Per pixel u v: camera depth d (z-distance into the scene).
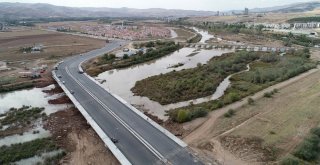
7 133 59.25
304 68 96.31
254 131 52.75
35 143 53.84
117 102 70.38
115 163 46.44
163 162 43.28
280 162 42.41
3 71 109.75
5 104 76.75
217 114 62.00
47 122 64.06
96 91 80.12
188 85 83.81
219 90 82.56
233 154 45.56
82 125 61.66
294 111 61.34
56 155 49.41
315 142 46.38
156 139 50.41
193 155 45.22
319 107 62.91
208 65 108.38
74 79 94.31
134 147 47.75
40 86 91.94
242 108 64.62
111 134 52.50
